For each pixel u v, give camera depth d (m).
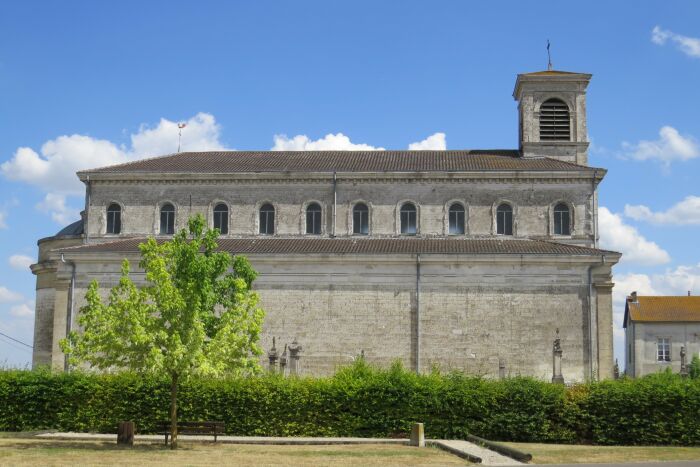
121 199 68.12
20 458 33.09
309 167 69.06
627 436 42.56
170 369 38.50
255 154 75.19
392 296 60.69
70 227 74.88
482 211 66.38
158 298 39.44
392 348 60.12
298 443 41.00
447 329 60.03
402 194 67.06
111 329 39.34
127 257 61.78
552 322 59.66
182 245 40.56
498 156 72.50
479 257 60.28
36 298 71.25
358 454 36.03
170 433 41.69
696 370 86.94
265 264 61.56
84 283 62.12
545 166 67.19
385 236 66.56
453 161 70.44
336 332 60.62
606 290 59.69
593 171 65.69
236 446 39.41
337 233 66.81
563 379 56.50
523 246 63.00
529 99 72.12
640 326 104.25
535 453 37.06
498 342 59.66
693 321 103.25
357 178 67.25
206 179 67.62
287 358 60.41
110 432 44.97
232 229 67.25
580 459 34.97
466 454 34.94
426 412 43.66
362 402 43.94
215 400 44.31
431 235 66.38
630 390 43.16
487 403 43.56
